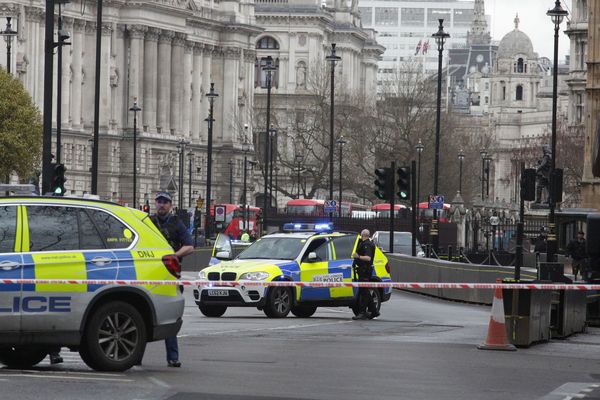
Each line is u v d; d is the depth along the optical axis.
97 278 68.81
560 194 168.00
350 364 75.00
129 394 61.00
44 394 60.03
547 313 94.12
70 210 69.44
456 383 68.25
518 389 66.75
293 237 119.38
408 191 180.62
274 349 82.75
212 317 116.00
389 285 88.75
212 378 67.44
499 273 143.00
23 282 67.12
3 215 68.00
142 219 71.25
